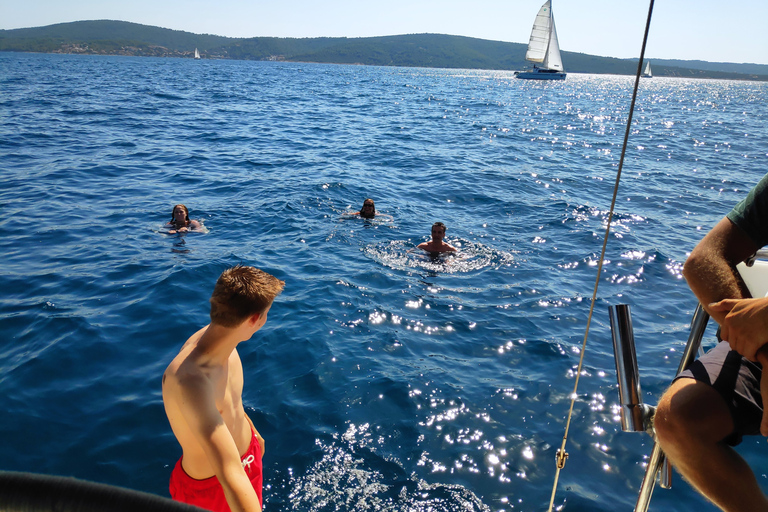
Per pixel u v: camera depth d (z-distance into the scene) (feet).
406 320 19.69
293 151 56.90
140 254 25.50
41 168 43.04
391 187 42.29
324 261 25.63
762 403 3.96
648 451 12.91
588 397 15.06
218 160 50.21
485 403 14.70
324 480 11.82
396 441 13.11
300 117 90.27
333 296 21.38
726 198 41.11
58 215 31.32
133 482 11.62
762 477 11.82
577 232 31.60
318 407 14.24
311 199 37.37
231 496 5.66
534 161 55.83
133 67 327.26
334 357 16.70
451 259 26.58
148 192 37.73
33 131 60.13
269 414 13.92
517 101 154.71
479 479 12.02
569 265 26.22
